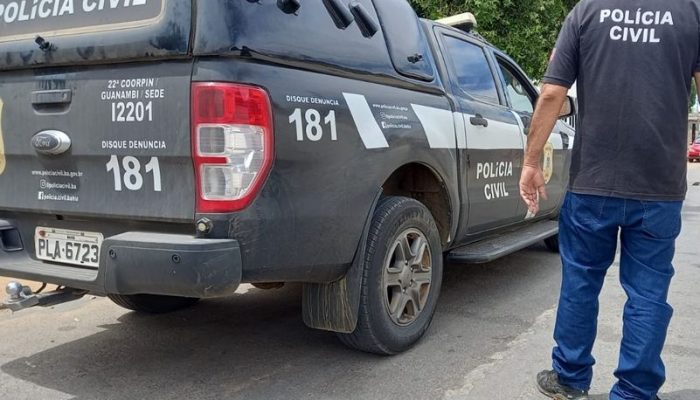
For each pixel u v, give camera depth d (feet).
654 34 8.49
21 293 9.40
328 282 10.34
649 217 8.73
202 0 8.27
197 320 14.14
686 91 8.69
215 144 8.26
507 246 15.31
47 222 10.07
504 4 32.37
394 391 10.36
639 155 8.63
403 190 13.37
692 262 20.80
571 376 9.75
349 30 10.54
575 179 9.20
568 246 9.52
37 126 9.69
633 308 8.96
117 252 8.51
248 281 8.77
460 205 13.60
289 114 8.84
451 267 19.40
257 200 8.48
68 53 9.14
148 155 8.71
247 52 8.40
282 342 12.70
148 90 8.64
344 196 9.84
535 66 34.22
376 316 10.92
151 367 11.43
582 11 8.93
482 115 14.71
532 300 15.75
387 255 11.05
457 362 11.55
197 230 8.37
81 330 13.44
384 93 11.12
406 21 12.52
